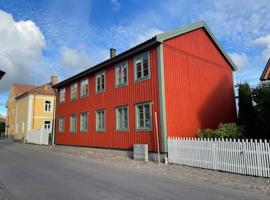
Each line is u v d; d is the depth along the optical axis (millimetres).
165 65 16172
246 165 10789
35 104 43500
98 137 21469
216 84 20281
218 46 21031
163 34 16219
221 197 7406
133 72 18016
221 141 11812
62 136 28250
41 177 10336
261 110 13609
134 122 17500
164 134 15117
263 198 7324
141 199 7141
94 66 21812
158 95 15820
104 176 10586
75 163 14680
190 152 13266
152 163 14453
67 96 27891
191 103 17484
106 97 20781
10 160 16156
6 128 60500
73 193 7785
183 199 7180
